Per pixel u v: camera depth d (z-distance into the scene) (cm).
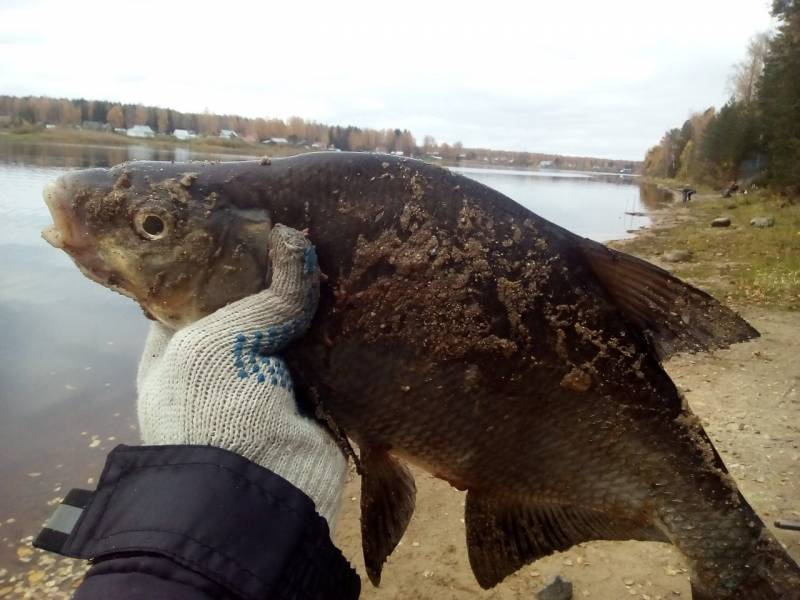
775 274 219
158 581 21
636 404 39
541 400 37
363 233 34
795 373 132
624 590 71
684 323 40
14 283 215
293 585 23
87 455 109
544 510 40
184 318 35
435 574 76
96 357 154
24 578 80
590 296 38
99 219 33
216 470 24
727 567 42
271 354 30
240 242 34
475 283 35
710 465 41
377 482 38
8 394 132
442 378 35
